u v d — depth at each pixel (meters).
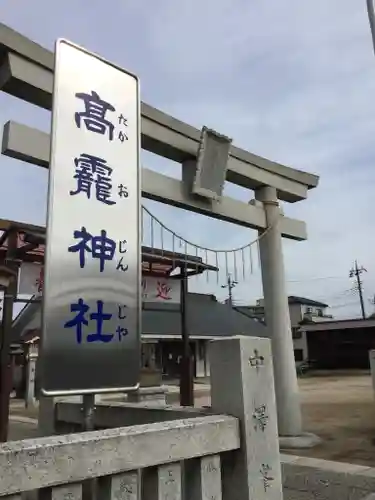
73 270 3.03
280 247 8.21
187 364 11.78
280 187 8.45
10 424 10.21
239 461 2.52
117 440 2.00
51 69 5.02
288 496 4.53
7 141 4.69
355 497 4.41
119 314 3.18
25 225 10.78
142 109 6.00
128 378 3.12
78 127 3.35
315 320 43.28
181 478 2.39
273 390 2.78
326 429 8.79
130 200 3.51
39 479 1.73
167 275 14.34
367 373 29.86
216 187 6.78
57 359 2.82
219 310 33.09
